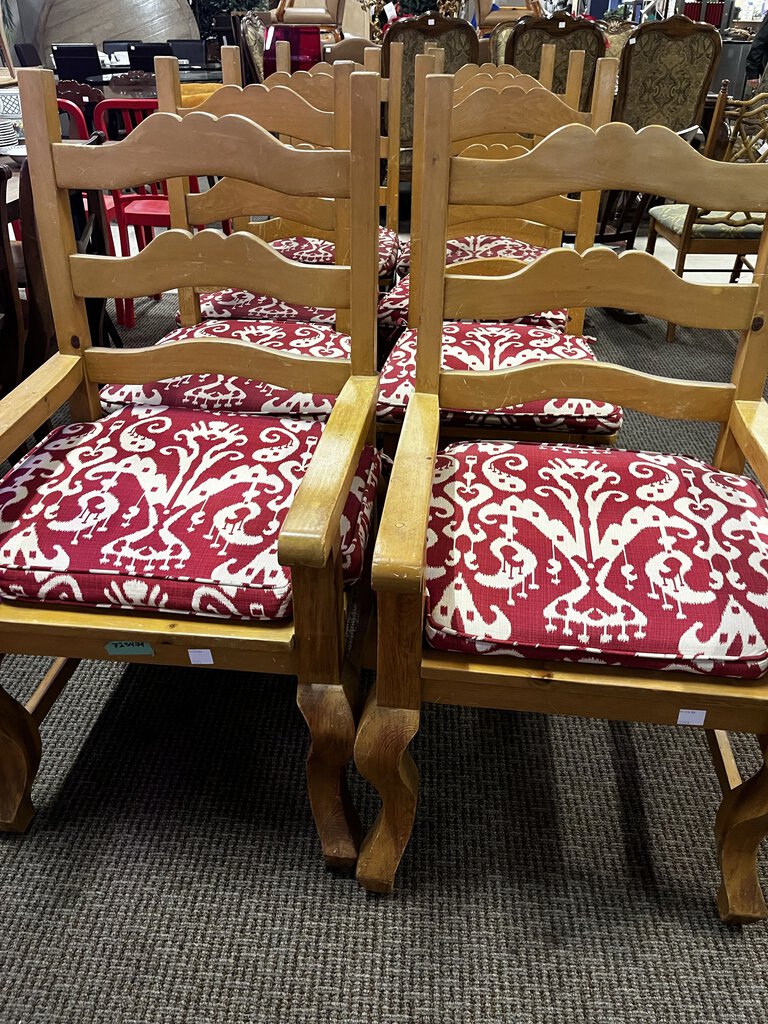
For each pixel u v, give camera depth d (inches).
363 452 43.2
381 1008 35.5
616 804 45.4
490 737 49.8
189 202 54.2
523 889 40.6
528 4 182.4
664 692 31.7
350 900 39.9
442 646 32.4
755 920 38.6
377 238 38.6
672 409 41.4
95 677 53.8
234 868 41.4
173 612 34.2
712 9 235.6
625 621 31.6
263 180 38.1
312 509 30.2
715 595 32.5
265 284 40.7
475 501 37.3
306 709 34.9
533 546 34.6
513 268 60.8
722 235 106.6
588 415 51.6
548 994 36.2
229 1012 35.3
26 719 41.3
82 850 42.2
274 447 41.7
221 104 62.2
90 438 42.4
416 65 63.1
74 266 41.6
